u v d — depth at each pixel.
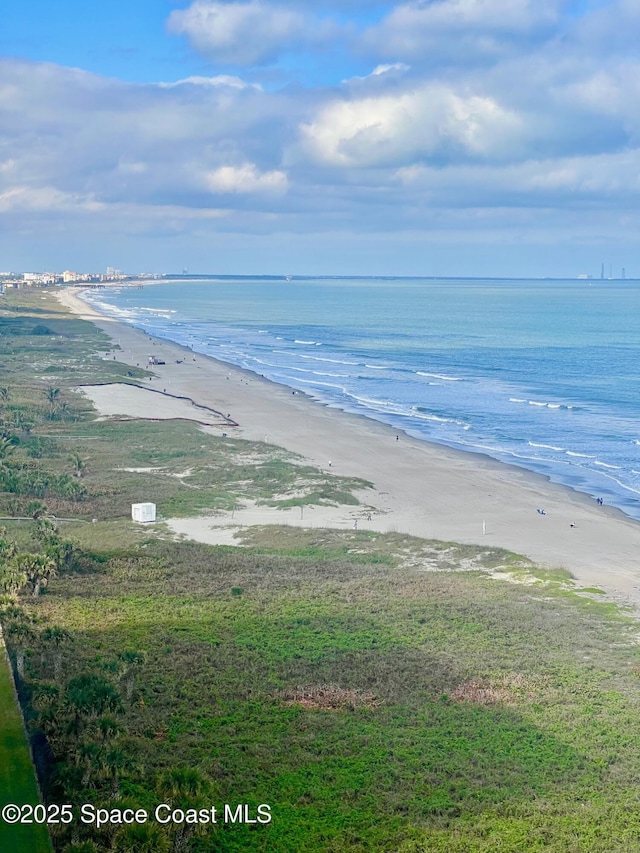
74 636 69.00
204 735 55.06
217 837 44.53
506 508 112.75
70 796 45.09
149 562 89.00
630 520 108.50
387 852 43.75
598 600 82.38
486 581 86.75
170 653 67.12
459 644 70.56
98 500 111.94
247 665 65.75
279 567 89.25
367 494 117.88
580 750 54.84
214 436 148.88
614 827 46.31
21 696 54.56
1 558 82.12
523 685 63.59
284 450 140.12
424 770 52.16
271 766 51.78
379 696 61.53
